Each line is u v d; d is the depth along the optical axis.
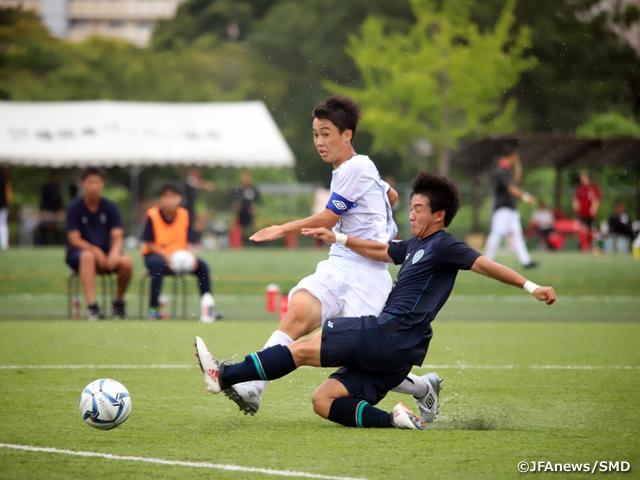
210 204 115.75
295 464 14.96
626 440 17.14
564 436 17.50
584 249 84.69
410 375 19.38
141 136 92.75
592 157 88.19
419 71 113.00
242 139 94.25
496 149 89.12
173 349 31.47
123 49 152.00
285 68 161.38
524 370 27.09
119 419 17.50
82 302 49.97
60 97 135.50
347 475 14.25
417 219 18.58
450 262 18.00
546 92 147.00
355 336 17.92
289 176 150.75
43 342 32.91
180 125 94.69
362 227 20.23
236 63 155.00
